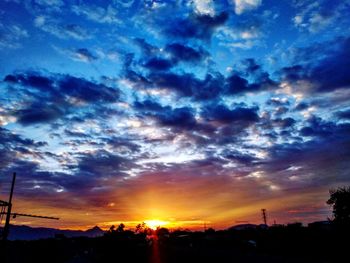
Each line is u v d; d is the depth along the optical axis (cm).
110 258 4434
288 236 4500
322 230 3994
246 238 5897
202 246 5750
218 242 6144
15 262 3256
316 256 3142
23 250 3559
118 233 5738
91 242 6612
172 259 3622
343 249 3209
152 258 3916
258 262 2769
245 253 3831
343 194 3491
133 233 6519
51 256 3919
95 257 4850
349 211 3447
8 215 2892
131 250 4931
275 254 3609
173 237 7994
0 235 2822
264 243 4972
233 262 2877
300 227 4550
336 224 3559
